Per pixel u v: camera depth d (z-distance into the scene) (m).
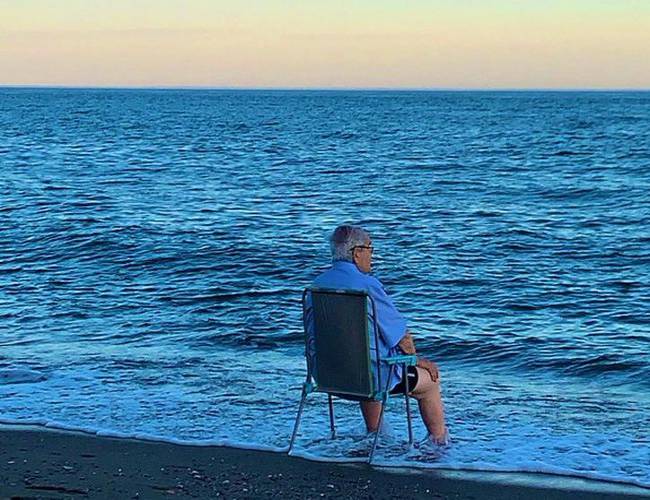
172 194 25.00
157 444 6.00
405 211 22.02
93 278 12.99
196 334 9.60
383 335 5.66
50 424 6.40
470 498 5.07
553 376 8.28
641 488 5.23
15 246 15.62
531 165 36.78
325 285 5.80
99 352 8.77
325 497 5.07
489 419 6.60
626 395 7.55
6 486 5.14
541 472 5.47
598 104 173.12
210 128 71.31
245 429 6.33
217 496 5.05
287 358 8.64
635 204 23.80
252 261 14.30
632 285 13.07
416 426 6.38
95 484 5.21
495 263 14.85
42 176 29.89
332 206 22.91
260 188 27.30
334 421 6.51
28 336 9.55
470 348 9.27
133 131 64.88
